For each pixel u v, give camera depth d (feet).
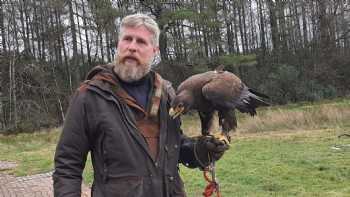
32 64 142.72
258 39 192.24
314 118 68.03
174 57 139.23
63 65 160.04
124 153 9.29
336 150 44.01
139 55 9.52
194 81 10.68
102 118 9.33
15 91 132.77
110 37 142.82
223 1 153.79
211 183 10.73
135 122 9.52
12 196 36.58
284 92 134.82
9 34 140.67
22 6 152.76
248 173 35.47
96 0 132.98
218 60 129.59
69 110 9.61
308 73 147.95
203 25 128.77
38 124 123.34
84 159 9.73
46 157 57.67
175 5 135.44
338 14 165.48
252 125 67.56
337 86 147.84
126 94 9.59
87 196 31.83
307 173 34.58
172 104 10.22
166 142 9.89
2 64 140.56
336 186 30.58
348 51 161.17
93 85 9.50
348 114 67.82
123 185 9.26
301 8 174.81
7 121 128.16
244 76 148.66
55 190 9.45
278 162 39.58
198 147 10.61
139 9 135.85
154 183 9.46
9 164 54.49
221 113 10.89
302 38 179.32
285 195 28.99
